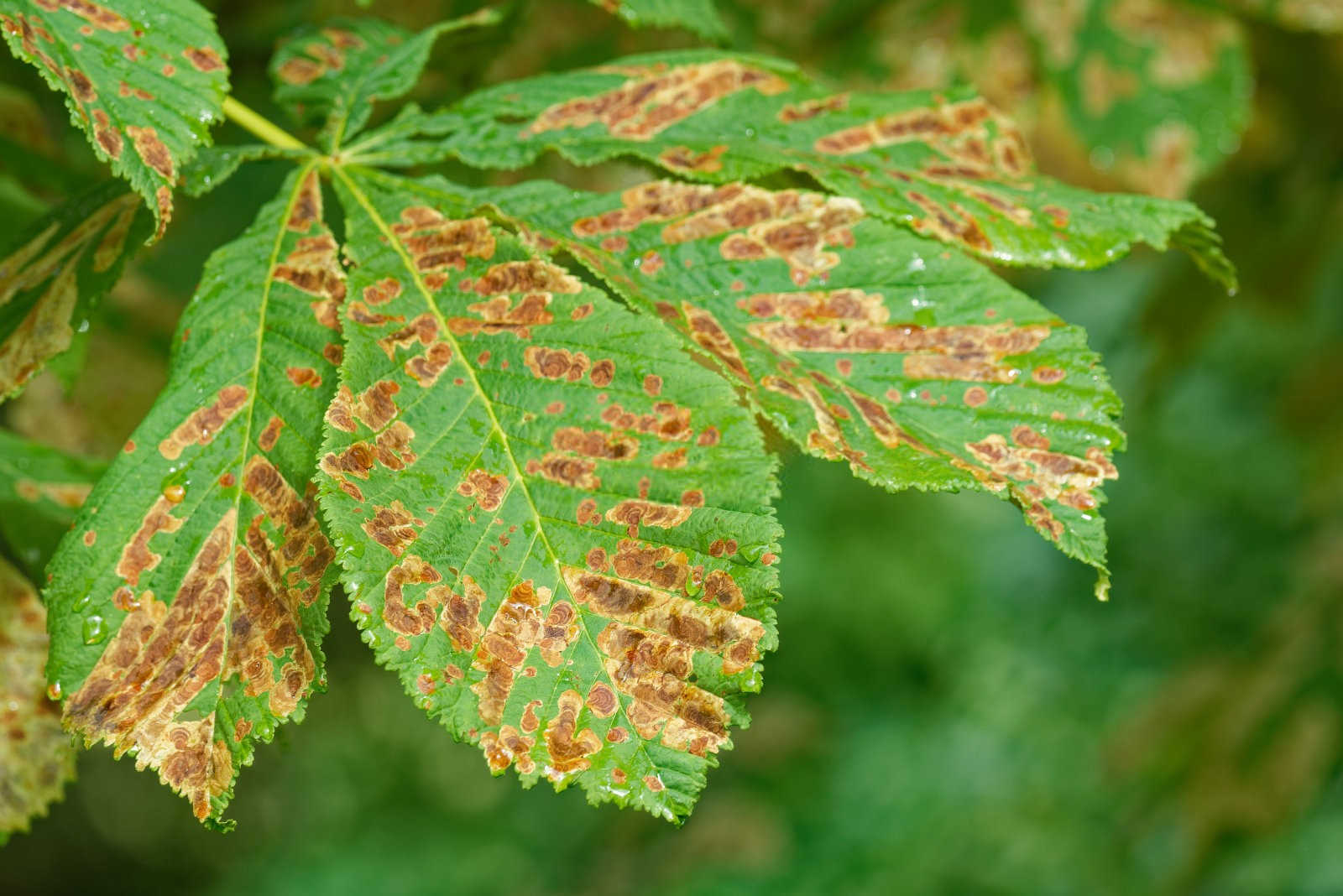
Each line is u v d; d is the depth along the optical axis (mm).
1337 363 2059
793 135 798
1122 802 2943
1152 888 2859
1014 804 3781
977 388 749
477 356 740
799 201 769
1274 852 2309
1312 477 2066
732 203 769
